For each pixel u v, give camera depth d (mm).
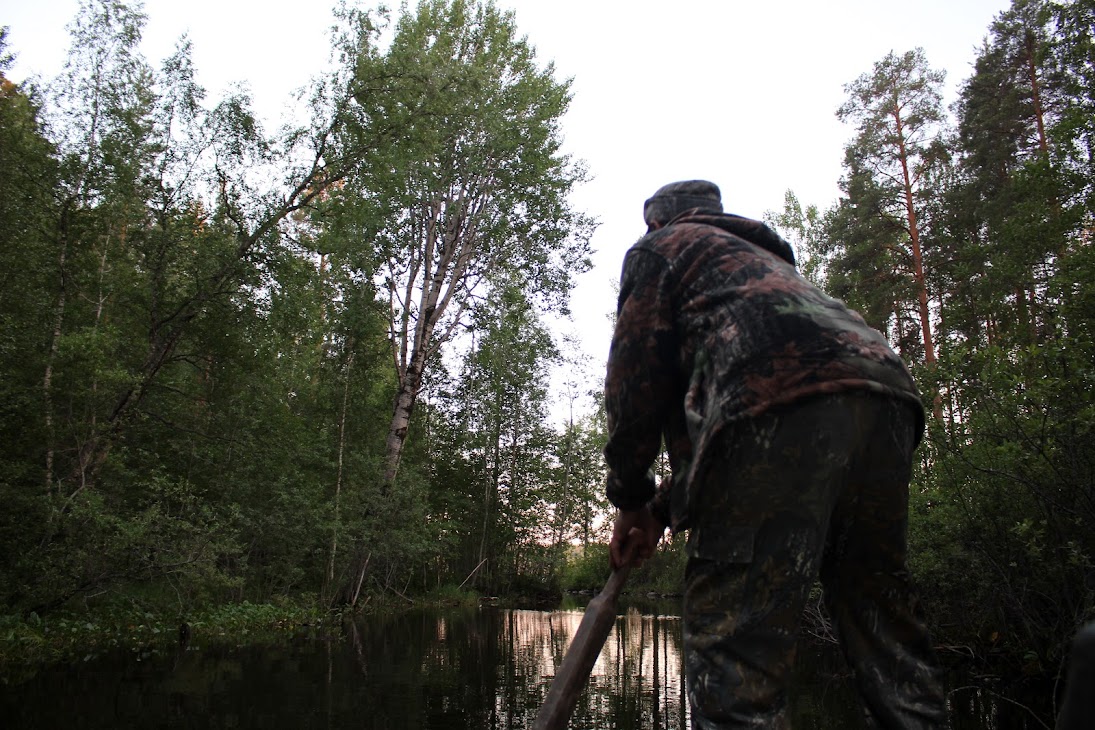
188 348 12219
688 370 1594
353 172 12016
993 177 17969
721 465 1438
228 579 9977
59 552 8555
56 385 9828
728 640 1393
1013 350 6348
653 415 1651
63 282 9891
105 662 6328
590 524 29516
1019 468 5582
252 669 5934
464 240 18297
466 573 23266
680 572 23000
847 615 1577
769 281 1523
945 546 6449
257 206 11281
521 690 4926
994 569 5965
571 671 1513
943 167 19562
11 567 8375
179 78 10578
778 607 1377
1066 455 5379
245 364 12445
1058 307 6277
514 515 24953
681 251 1646
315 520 13492
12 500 8492
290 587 13758
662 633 9172
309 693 4789
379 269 17031
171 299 11008
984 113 18531
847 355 1438
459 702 4484
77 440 9891
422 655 6969
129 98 10133
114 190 9891
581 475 28391
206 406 13703
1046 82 16281
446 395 22500
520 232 18219
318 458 14695
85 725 3801
